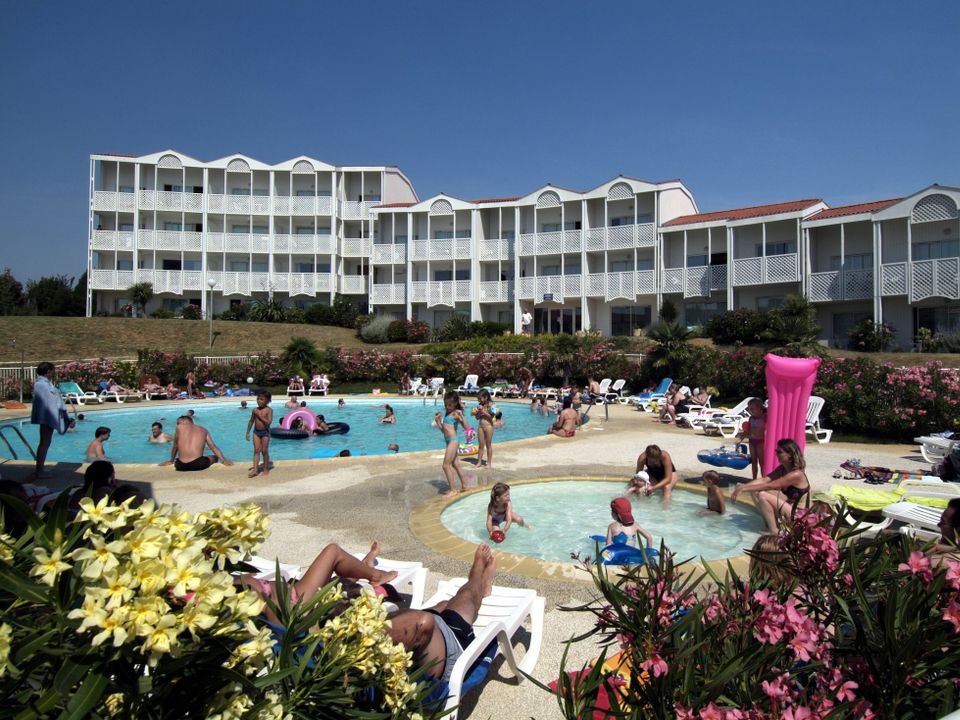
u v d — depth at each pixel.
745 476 10.66
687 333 25.08
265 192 47.16
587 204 39.94
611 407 23.78
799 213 31.62
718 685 1.88
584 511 8.86
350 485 10.05
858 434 15.75
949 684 1.88
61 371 26.00
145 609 1.47
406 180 51.50
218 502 8.92
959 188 26.38
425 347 34.59
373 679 2.21
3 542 1.80
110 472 6.38
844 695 1.90
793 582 2.40
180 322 39.16
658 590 2.24
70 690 1.45
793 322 22.20
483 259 42.81
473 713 3.67
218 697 1.70
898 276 28.03
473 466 11.52
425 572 5.09
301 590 3.60
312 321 43.41
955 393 14.13
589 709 2.13
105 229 45.78
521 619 4.26
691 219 37.06
